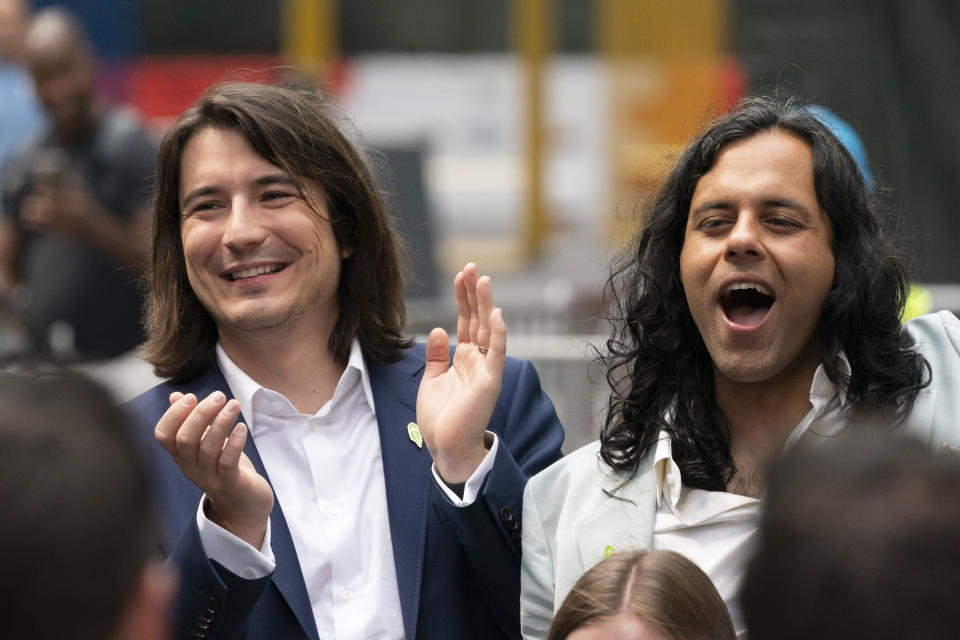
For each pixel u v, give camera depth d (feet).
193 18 84.84
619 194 86.07
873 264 22.65
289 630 23.36
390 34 89.66
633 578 18.02
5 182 49.93
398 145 74.64
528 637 23.12
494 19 89.56
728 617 18.17
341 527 24.39
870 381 22.57
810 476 10.68
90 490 10.46
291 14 86.33
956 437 21.68
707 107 29.40
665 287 24.25
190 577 21.13
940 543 9.95
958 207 65.21
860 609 9.98
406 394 26.30
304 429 25.40
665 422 23.48
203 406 20.67
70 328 48.19
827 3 68.69
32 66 48.98
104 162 49.19
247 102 25.53
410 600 24.00
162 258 26.43
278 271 25.36
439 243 79.82
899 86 66.44
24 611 10.06
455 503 23.66
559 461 24.66
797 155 22.77
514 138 89.81
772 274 22.33
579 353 48.14
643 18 84.94
